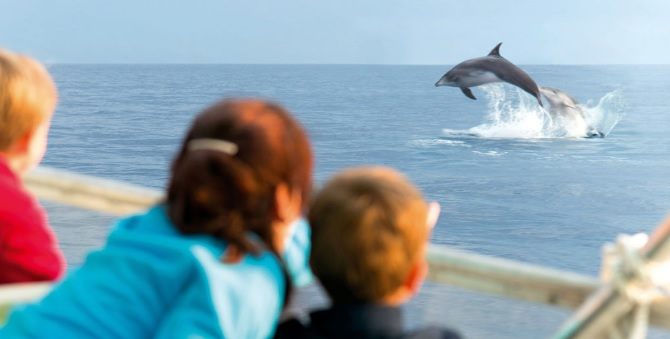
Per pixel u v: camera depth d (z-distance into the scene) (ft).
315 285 10.11
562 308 9.10
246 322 7.97
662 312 7.94
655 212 312.09
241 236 8.04
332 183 8.39
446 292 9.52
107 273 8.24
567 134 538.06
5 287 9.48
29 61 11.00
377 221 7.88
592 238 270.67
